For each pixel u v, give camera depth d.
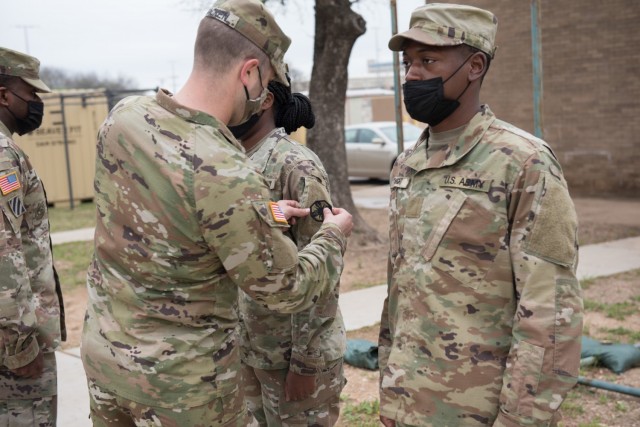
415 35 2.21
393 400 2.33
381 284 7.59
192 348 2.04
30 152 16.00
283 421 2.89
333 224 2.28
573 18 12.94
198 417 2.04
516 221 2.12
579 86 13.08
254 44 2.07
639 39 12.33
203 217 1.95
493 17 2.28
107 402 2.12
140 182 2.01
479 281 2.18
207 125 2.03
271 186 2.77
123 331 2.05
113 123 2.08
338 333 2.91
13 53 3.27
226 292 2.11
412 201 2.35
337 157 9.74
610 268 7.78
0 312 2.86
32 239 3.24
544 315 2.04
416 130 18.08
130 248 2.03
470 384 2.18
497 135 2.20
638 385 4.47
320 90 9.73
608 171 12.95
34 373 3.11
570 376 2.03
